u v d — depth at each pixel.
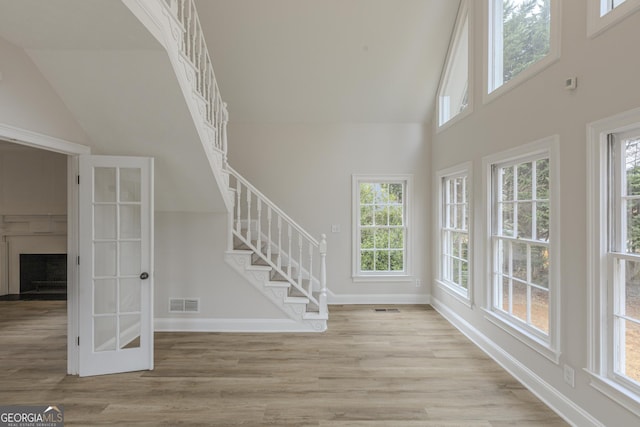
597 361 2.30
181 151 3.66
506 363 3.38
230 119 5.73
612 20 2.13
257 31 4.75
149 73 2.92
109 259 3.40
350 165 5.79
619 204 2.24
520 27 3.39
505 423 2.53
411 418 2.59
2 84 2.54
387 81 5.33
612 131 2.21
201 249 4.52
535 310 3.09
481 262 3.93
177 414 2.64
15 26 2.40
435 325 4.72
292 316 4.49
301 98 5.50
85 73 2.90
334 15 4.64
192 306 4.52
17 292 6.49
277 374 3.28
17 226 6.46
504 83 3.45
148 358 3.38
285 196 5.78
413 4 4.59
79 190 3.26
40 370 3.37
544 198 3.00
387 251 5.91
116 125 3.36
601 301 2.28
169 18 2.82
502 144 3.48
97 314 3.30
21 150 6.30
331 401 2.82
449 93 5.30
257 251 4.60
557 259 2.66
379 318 5.03
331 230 5.80
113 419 2.58
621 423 2.11
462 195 4.77
